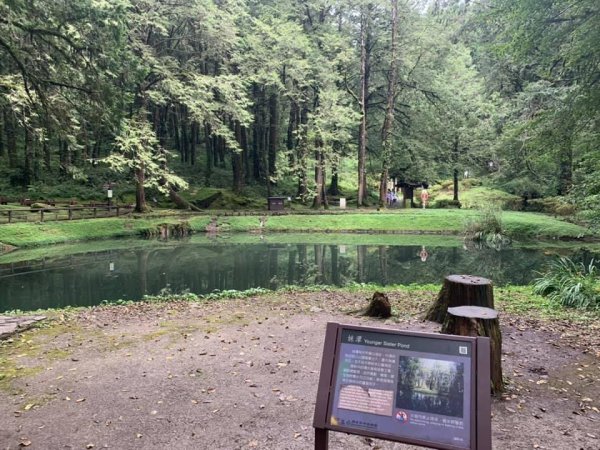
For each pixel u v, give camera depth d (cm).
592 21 1101
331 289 1091
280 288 1202
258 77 2975
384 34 3388
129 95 1538
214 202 3291
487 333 462
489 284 637
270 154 3681
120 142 2455
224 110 2905
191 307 873
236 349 611
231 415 430
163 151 2784
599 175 1226
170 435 397
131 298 1141
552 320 764
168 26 2827
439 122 3341
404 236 2564
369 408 253
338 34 3294
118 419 425
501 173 3155
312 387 488
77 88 1394
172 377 520
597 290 924
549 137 1263
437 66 3466
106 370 544
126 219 2580
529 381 506
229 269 1575
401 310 814
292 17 3469
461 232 2638
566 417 424
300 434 395
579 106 1173
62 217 2439
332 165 3272
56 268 1580
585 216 1299
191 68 2881
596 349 610
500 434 392
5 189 3022
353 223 2812
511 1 1235
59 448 378
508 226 2553
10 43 1349
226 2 3033
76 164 3156
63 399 468
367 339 266
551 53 1540
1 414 436
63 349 623
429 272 1530
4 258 1759
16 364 566
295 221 2839
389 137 3353
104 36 1372
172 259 1783
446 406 243
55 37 1386
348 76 3572
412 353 258
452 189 4294
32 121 1970
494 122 3039
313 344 625
